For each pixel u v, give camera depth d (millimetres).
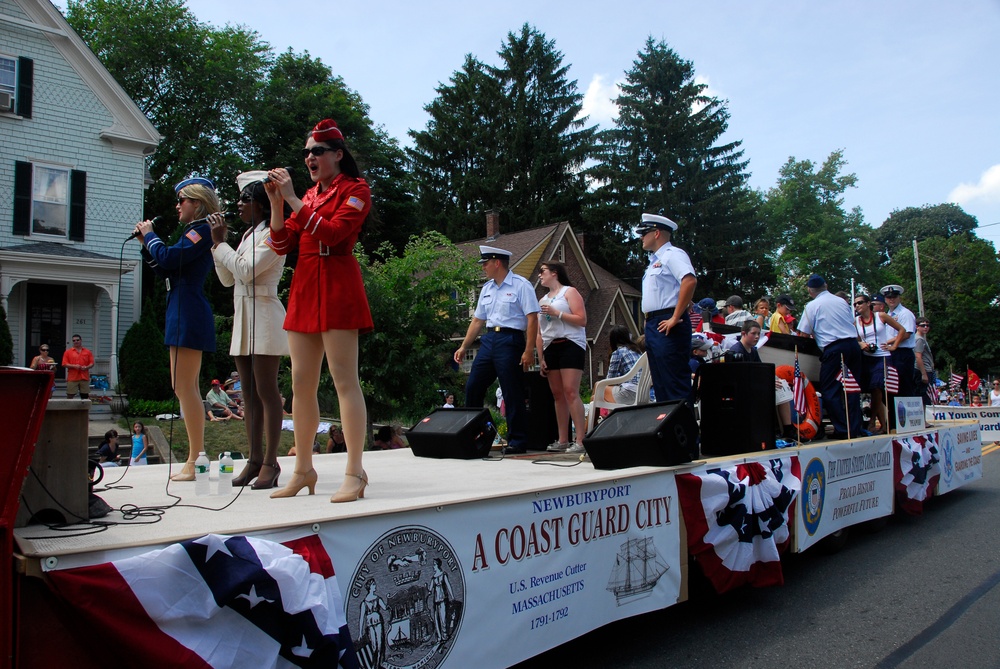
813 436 5941
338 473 4008
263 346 3531
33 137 18406
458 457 5039
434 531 2615
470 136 45531
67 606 1741
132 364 17266
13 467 1771
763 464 4492
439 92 46750
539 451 5844
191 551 1917
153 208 30141
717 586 3953
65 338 18906
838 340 6473
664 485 3777
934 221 79438
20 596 1719
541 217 42406
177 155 32000
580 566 3227
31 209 18359
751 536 4203
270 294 3637
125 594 1785
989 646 3760
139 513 2467
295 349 3045
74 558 1764
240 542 2021
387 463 4703
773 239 49719
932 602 4500
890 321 8109
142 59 32281
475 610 2719
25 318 18422
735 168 43500
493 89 45250
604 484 3412
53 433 2232
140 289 19984
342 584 2287
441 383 16859
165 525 2189
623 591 3447
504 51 46281
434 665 2539
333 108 32969
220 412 15953
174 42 32625
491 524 2838
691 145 43188
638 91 45219
